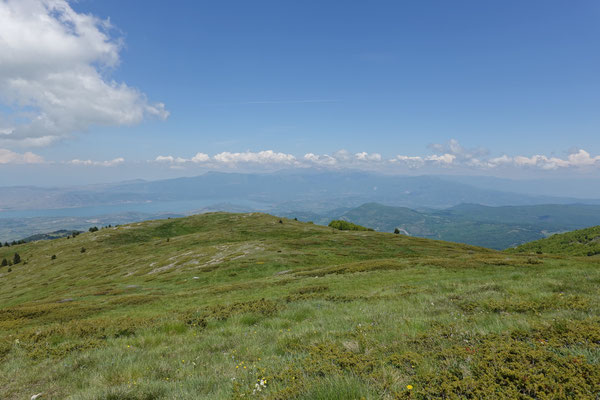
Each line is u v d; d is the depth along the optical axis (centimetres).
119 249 9719
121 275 6394
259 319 1418
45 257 10156
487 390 457
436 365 595
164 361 897
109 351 1058
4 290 7419
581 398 417
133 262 7512
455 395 454
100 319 1728
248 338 1069
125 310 2547
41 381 834
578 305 984
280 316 1423
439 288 1756
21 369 947
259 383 617
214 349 998
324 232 9225
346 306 1528
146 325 1464
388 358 643
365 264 3722
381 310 1293
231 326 1302
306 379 585
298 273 3781
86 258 9250
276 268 4738
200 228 12050
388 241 6888
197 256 6525
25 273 8819
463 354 609
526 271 2402
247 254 5822
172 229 12212
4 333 1689
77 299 3894
